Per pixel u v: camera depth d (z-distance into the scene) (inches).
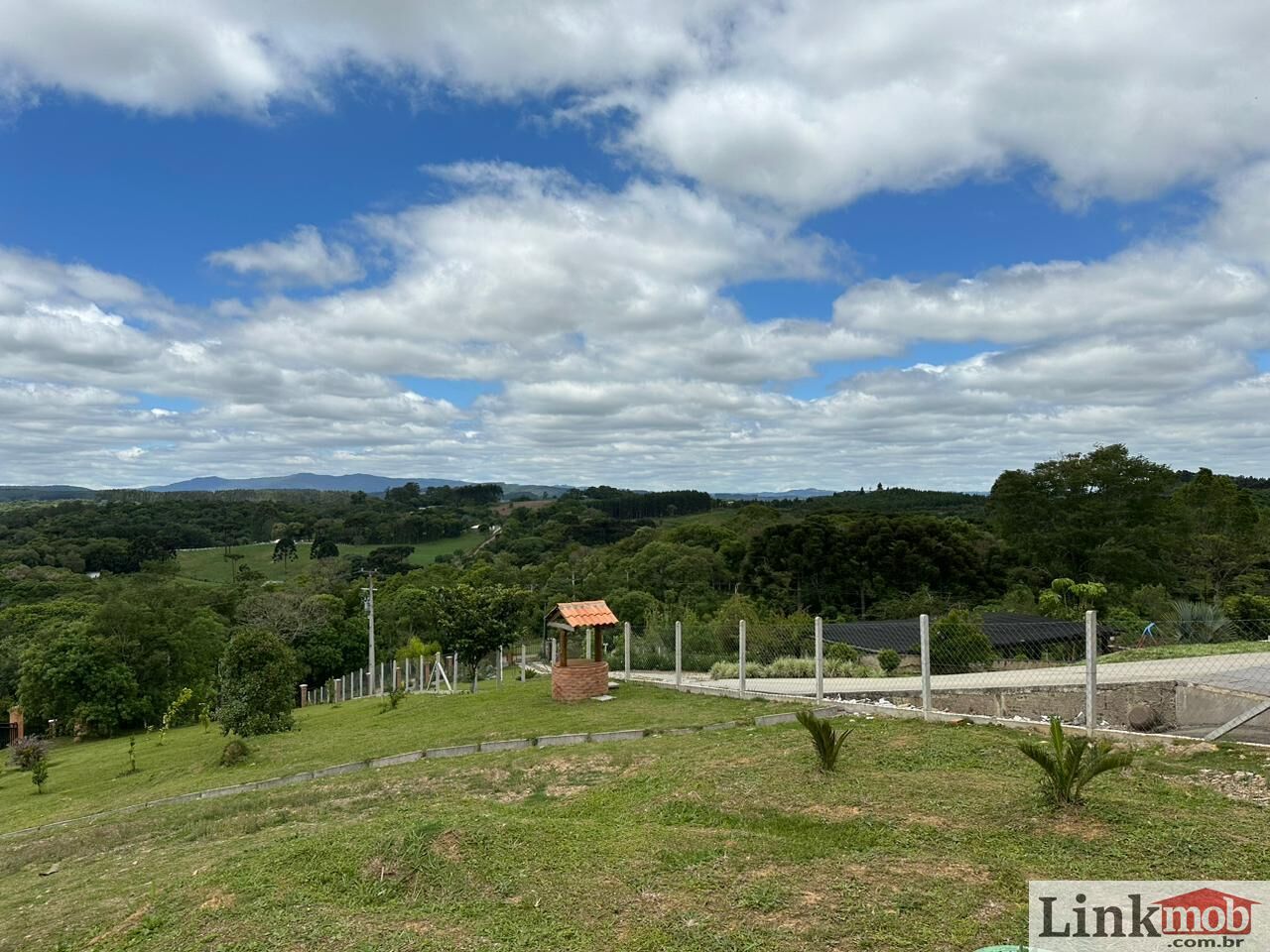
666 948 173.2
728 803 279.3
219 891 227.3
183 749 764.0
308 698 1332.4
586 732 464.1
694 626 917.2
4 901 290.5
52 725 1341.0
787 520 2285.9
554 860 225.9
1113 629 959.0
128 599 1540.4
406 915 200.4
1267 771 274.1
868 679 571.2
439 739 510.3
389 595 1962.4
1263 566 1594.5
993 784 274.2
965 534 1969.7
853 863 213.5
